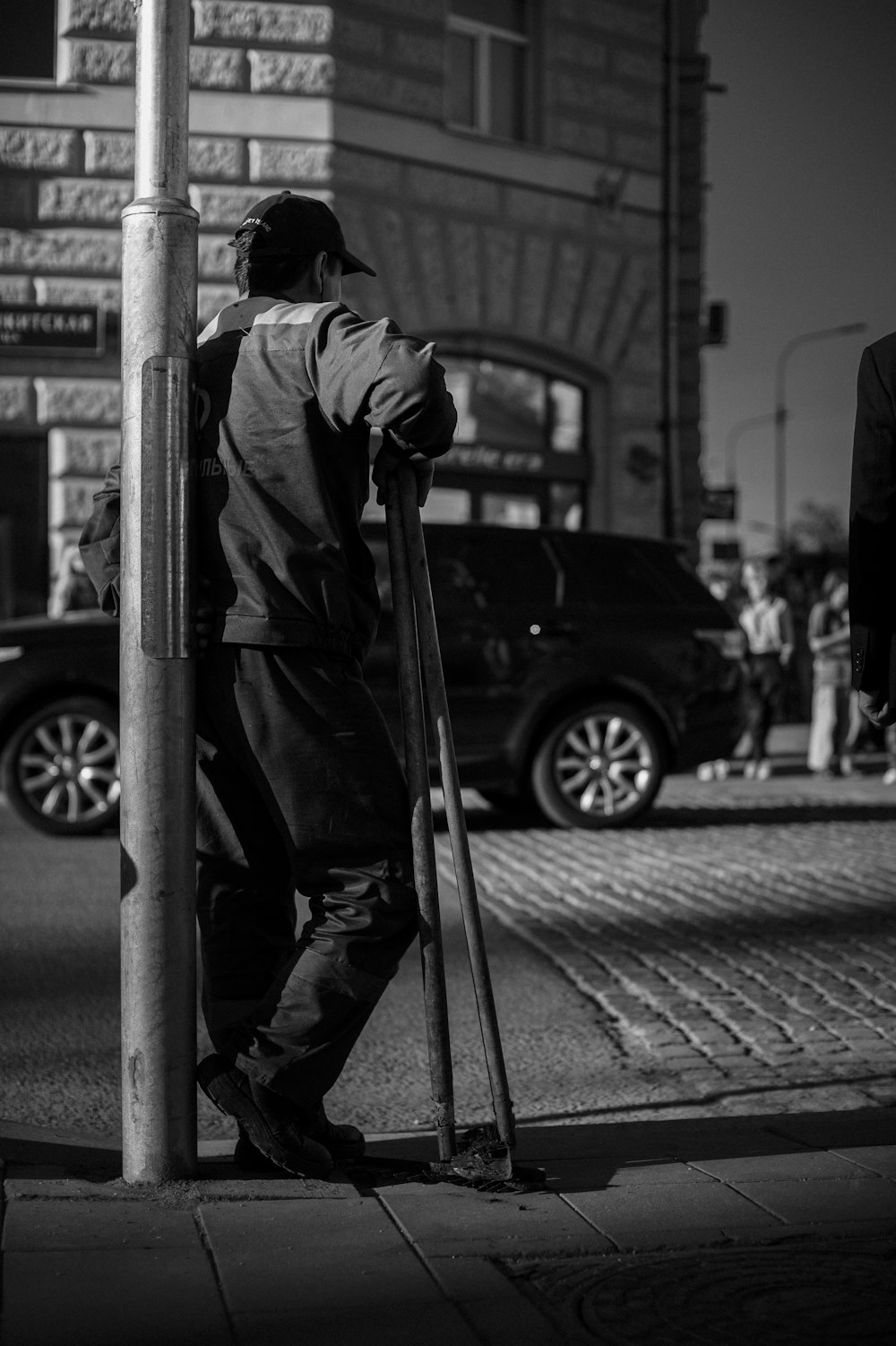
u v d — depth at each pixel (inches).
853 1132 146.7
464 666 403.5
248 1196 122.2
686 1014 219.0
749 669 599.2
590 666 415.2
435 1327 98.4
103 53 591.5
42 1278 104.5
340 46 609.0
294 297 137.9
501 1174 125.6
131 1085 124.7
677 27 720.3
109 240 594.2
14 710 395.5
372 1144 145.9
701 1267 109.3
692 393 733.3
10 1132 143.3
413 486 129.9
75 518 590.2
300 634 125.0
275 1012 125.6
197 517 127.4
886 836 406.6
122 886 125.9
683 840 398.3
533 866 352.5
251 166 601.0
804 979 238.8
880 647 136.7
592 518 706.2
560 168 681.0
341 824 126.5
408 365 120.2
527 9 684.1
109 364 593.9
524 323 671.8
